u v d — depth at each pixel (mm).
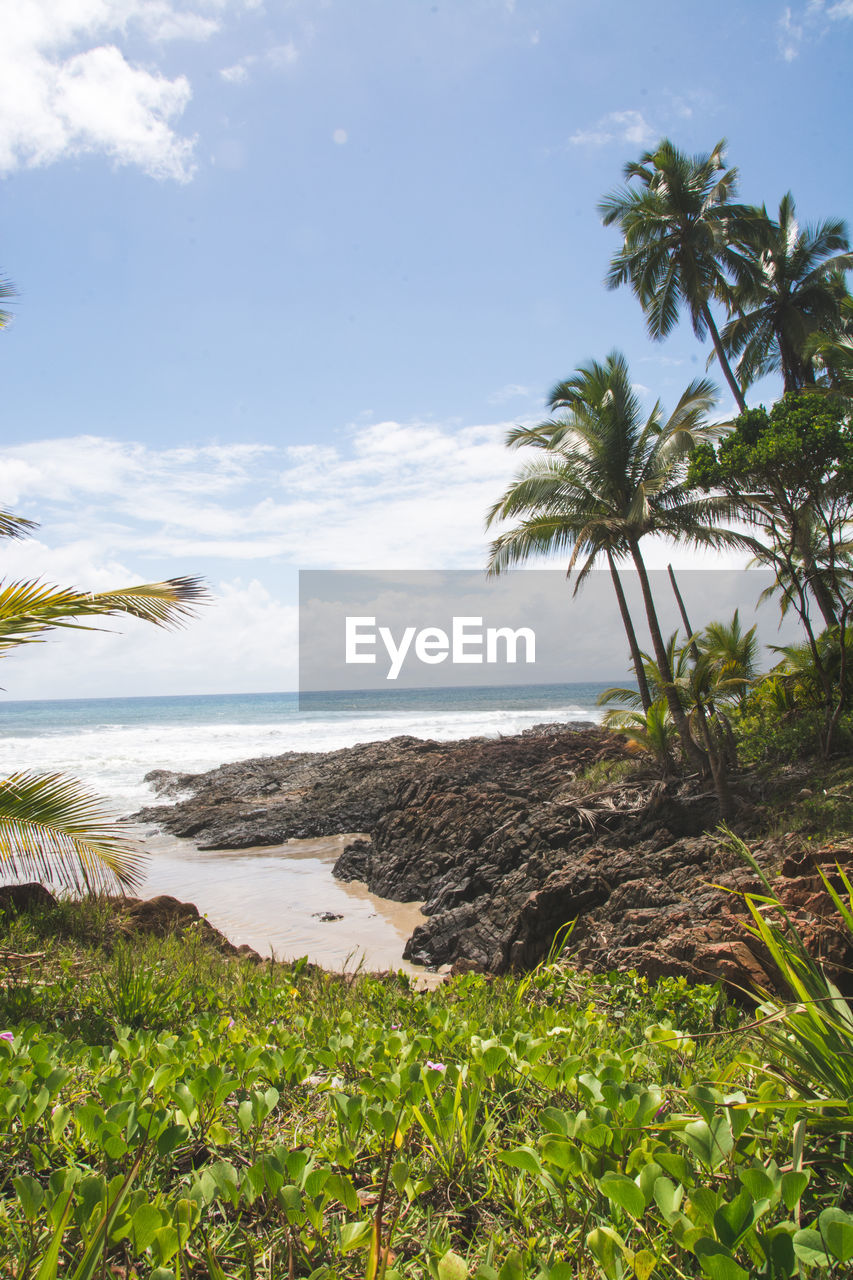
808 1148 2096
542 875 13820
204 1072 2611
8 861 6109
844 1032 2268
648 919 9438
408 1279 1700
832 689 16594
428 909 16297
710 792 14406
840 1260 1449
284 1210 1796
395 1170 1963
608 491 18109
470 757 27844
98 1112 2209
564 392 19516
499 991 5457
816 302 22844
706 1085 2314
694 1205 1676
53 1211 1620
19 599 5508
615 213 22891
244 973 6559
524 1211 1982
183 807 29891
